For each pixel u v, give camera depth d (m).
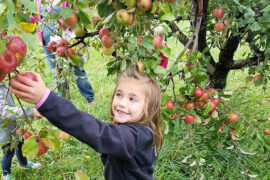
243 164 3.13
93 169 3.09
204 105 2.13
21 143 2.71
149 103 1.70
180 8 1.69
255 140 2.39
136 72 1.69
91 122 1.28
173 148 3.27
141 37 1.67
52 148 1.39
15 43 1.02
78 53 2.19
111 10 1.62
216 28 2.54
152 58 1.69
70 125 1.22
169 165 3.10
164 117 2.02
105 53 1.88
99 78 5.55
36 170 3.06
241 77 5.58
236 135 2.31
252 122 2.44
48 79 5.21
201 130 3.35
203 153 3.07
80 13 1.51
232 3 2.31
